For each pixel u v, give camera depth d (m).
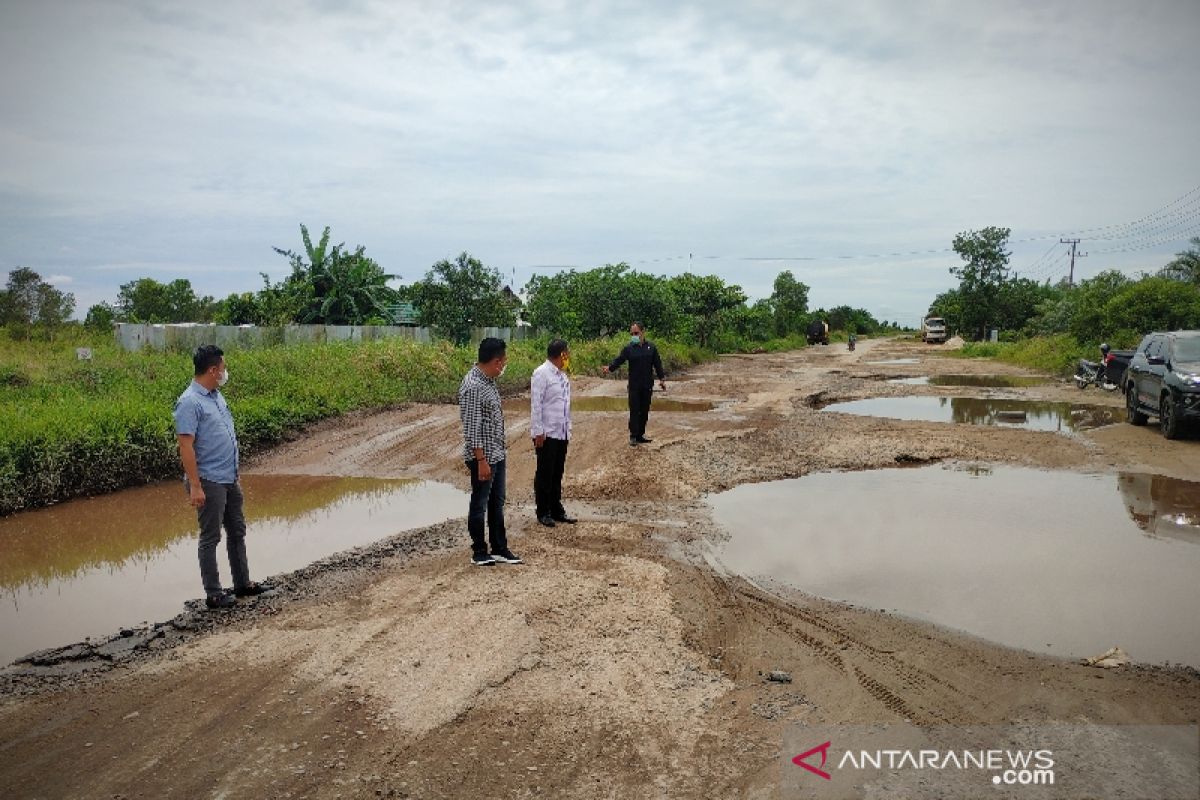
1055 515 8.30
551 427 7.70
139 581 6.64
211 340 22.17
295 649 4.88
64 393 13.85
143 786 3.45
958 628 5.30
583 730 3.91
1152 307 27.89
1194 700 4.21
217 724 3.99
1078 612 5.59
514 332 32.69
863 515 8.33
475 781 3.48
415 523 8.42
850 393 21.73
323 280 30.41
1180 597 5.89
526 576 6.19
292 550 7.44
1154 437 13.47
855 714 4.11
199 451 5.69
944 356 46.34
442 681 4.41
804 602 5.79
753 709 4.16
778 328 77.62
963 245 62.56
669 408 17.75
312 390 14.88
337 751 3.72
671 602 5.70
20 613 5.89
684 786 3.45
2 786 3.46
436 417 14.79
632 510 8.50
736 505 8.79
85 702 4.28
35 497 9.23
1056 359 29.97
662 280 47.06
